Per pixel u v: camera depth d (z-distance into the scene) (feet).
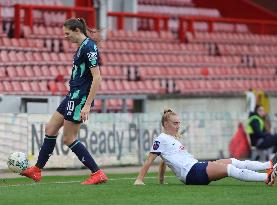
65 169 136.46
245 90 213.66
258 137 167.53
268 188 89.15
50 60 175.63
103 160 144.97
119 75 187.21
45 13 187.52
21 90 165.99
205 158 163.94
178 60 203.00
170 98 173.68
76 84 92.68
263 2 272.31
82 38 92.53
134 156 150.30
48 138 96.27
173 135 93.86
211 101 182.09
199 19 215.51
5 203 74.95
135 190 86.02
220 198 78.95
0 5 180.04
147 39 200.95
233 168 89.71
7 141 130.72
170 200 77.10
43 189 88.02
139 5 233.35
